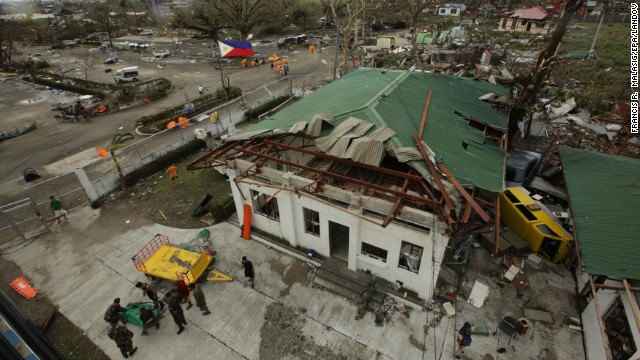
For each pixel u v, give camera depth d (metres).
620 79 36.81
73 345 13.08
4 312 7.04
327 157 13.48
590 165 17.50
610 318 11.42
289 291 14.84
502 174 13.56
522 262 15.66
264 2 70.81
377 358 12.17
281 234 17.06
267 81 46.44
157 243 17.89
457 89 20.91
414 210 11.84
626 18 72.56
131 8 112.69
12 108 38.91
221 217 19.12
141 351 12.69
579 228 13.55
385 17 91.06
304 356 12.37
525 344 12.45
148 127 32.06
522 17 69.00
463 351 12.24
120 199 21.77
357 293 14.30
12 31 62.94
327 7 77.62
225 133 30.59
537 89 20.52
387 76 21.39
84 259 17.08
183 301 14.10
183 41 75.81
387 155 13.91
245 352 12.59
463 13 95.50
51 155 27.73
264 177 15.05
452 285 14.63
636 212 13.45
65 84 45.50
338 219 13.88
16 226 18.73
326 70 50.38
